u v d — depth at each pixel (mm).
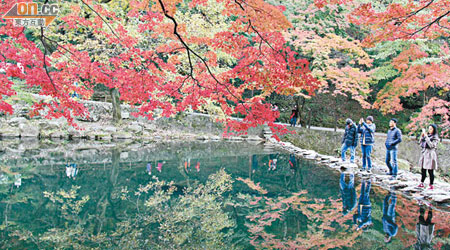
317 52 12492
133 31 8711
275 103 19078
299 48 14656
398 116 17312
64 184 5422
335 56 14930
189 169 7367
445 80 9977
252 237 3205
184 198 4816
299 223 3695
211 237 3215
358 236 3213
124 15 10398
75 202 4395
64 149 10078
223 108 4832
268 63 4031
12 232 3225
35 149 9781
